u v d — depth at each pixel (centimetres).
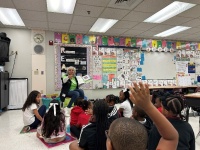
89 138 158
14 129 339
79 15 430
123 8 387
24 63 552
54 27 530
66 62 587
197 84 745
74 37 597
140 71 672
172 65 717
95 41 619
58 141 269
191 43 745
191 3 363
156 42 695
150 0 348
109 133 64
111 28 543
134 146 59
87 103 291
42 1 354
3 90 475
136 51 667
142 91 55
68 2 361
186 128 129
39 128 295
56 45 577
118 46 645
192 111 494
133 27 533
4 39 485
